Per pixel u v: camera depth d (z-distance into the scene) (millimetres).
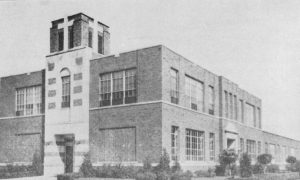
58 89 31312
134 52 27672
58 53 31781
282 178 27984
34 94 34281
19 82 35406
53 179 26453
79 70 30172
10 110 35656
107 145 27859
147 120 26141
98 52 32844
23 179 26688
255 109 46562
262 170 33625
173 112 27078
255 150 45156
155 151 25391
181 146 27875
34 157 31578
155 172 24188
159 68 26281
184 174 23984
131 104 27062
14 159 34281
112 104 28297
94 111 28922
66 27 32000
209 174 28734
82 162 28688
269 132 51594
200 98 32406
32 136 33469
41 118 33000
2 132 35688
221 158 30078
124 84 27969
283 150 58094
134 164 26109
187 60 30188
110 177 25875
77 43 30734
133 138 26750
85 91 29578
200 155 31172
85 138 28969
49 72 32125
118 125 27469
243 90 42531
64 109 30703
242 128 40906
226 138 36000
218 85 36062
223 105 36062
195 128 30344
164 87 26312
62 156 30906
